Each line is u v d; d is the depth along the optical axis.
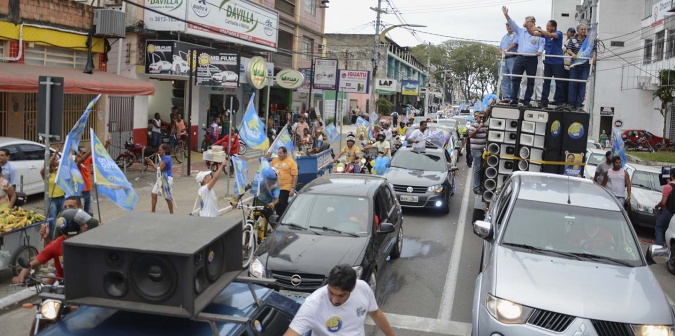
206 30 22.56
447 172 15.63
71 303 3.44
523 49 12.81
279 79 28.91
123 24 18.67
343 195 9.20
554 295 5.72
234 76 19.05
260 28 27.36
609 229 6.98
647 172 15.27
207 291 3.57
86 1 20.14
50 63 17.22
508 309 5.69
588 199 7.53
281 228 8.72
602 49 42.97
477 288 6.48
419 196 14.48
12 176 9.84
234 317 3.45
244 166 11.55
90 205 11.05
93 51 18.62
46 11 16.50
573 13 56.12
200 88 25.56
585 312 5.50
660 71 36.47
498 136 11.51
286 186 11.58
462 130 29.39
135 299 3.43
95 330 3.52
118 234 3.65
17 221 8.38
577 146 11.22
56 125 8.65
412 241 12.20
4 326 7.20
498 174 11.54
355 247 7.99
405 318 7.84
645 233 14.09
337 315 4.18
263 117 33.44
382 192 9.95
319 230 8.54
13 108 16.17
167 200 12.56
